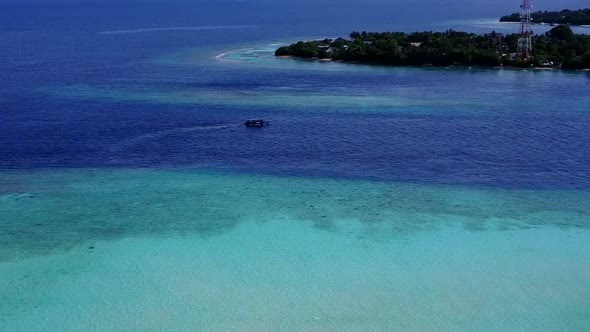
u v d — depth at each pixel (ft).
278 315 98.68
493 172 176.04
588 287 108.06
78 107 263.90
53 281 109.40
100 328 95.09
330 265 115.44
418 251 121.80
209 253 120.57
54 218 138.51
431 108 263.49
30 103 271.69
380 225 135.03
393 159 189.16
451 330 94.99
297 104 271.28
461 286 108.17
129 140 211.00
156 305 101.65
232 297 104.12
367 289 106.83
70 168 178.91
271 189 160.15
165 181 166.50
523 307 101.55
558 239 128.16
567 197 154.81
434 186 163.22
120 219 138.10
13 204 147.23
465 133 221.05
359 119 243.19
